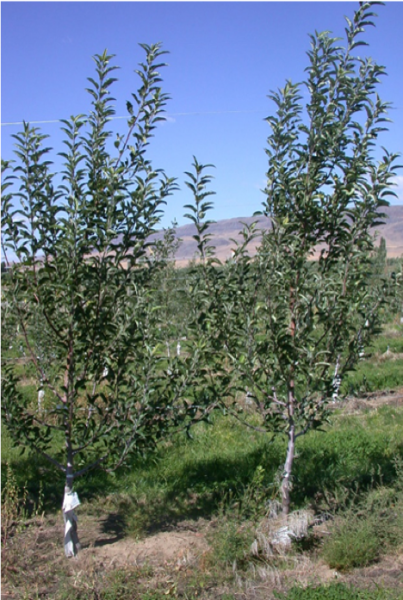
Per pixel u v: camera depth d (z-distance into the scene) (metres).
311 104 4.86
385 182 4.71
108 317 4.70
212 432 8.79
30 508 6.18
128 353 4.82
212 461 7.40
